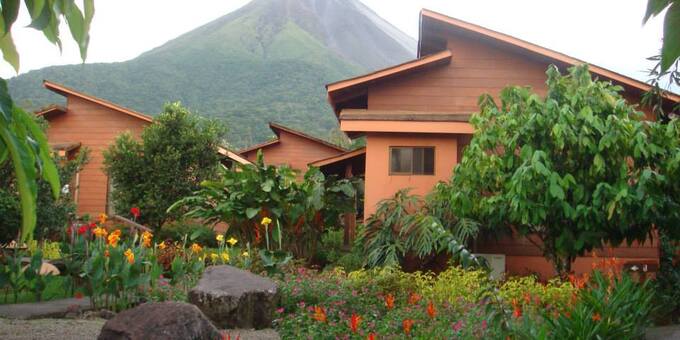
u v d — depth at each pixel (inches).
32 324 219.5
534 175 316.2
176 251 382.6
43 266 332.5
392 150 470.3
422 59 508.4
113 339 160.6
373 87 526.3
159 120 663.1
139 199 633.0
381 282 298.8
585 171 334.3
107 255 272.7
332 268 436.5
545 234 363.9
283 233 501.0
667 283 347.9
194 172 649.6
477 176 354.9
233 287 257.8
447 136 466.0
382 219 445.7
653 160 327.9
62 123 738.8
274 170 499.2
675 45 45.4
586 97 340.8
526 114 342.6
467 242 424.5
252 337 230.8
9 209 418.0
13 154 55.9
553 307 242.7
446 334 193.3
